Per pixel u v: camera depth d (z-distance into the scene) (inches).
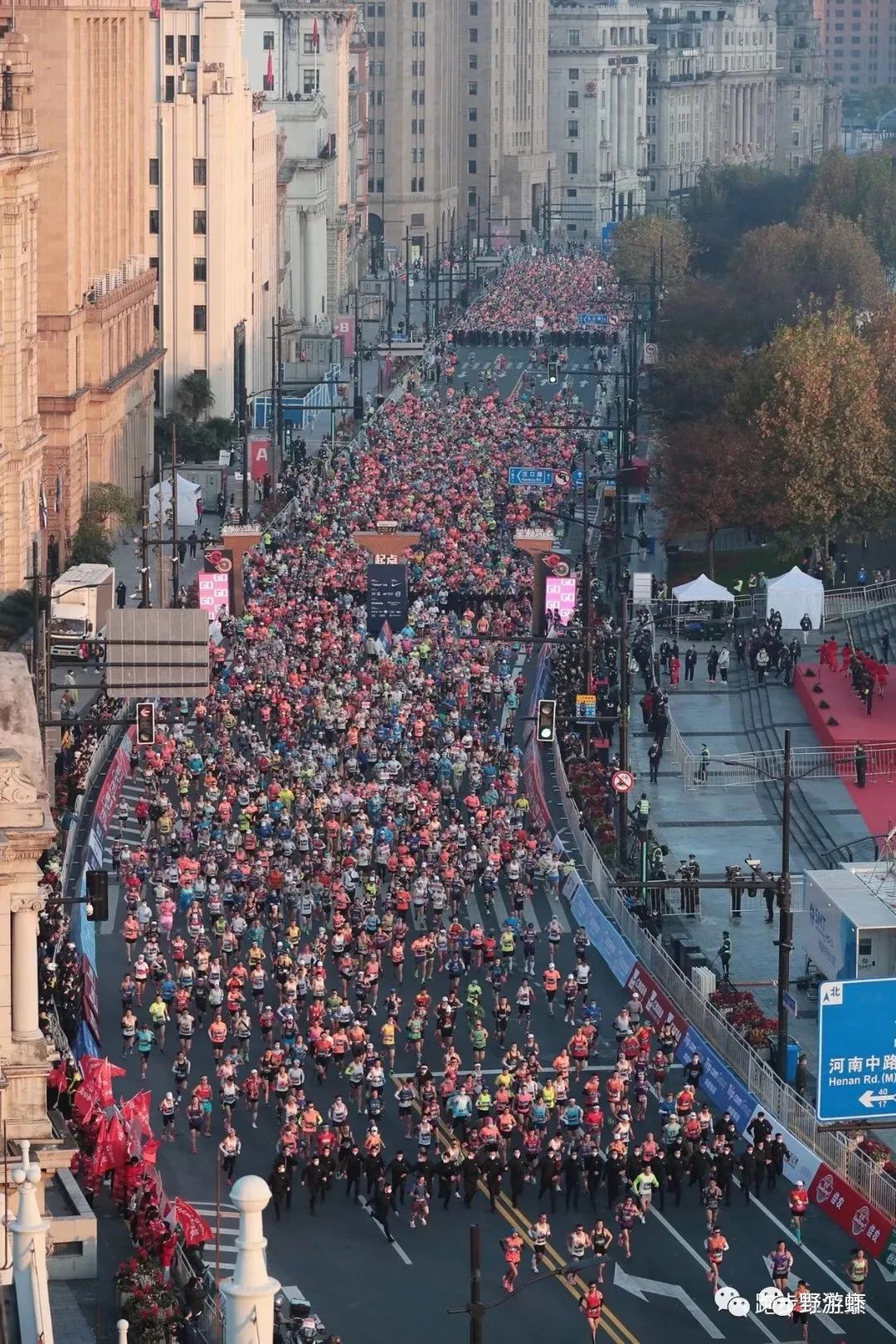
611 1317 7219.5
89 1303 6496.1
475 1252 5821.9
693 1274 7509.8
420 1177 7800.2
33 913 6584.6
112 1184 7273.6
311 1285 7342.5
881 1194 7751.0
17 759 6530.5
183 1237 7047.2
